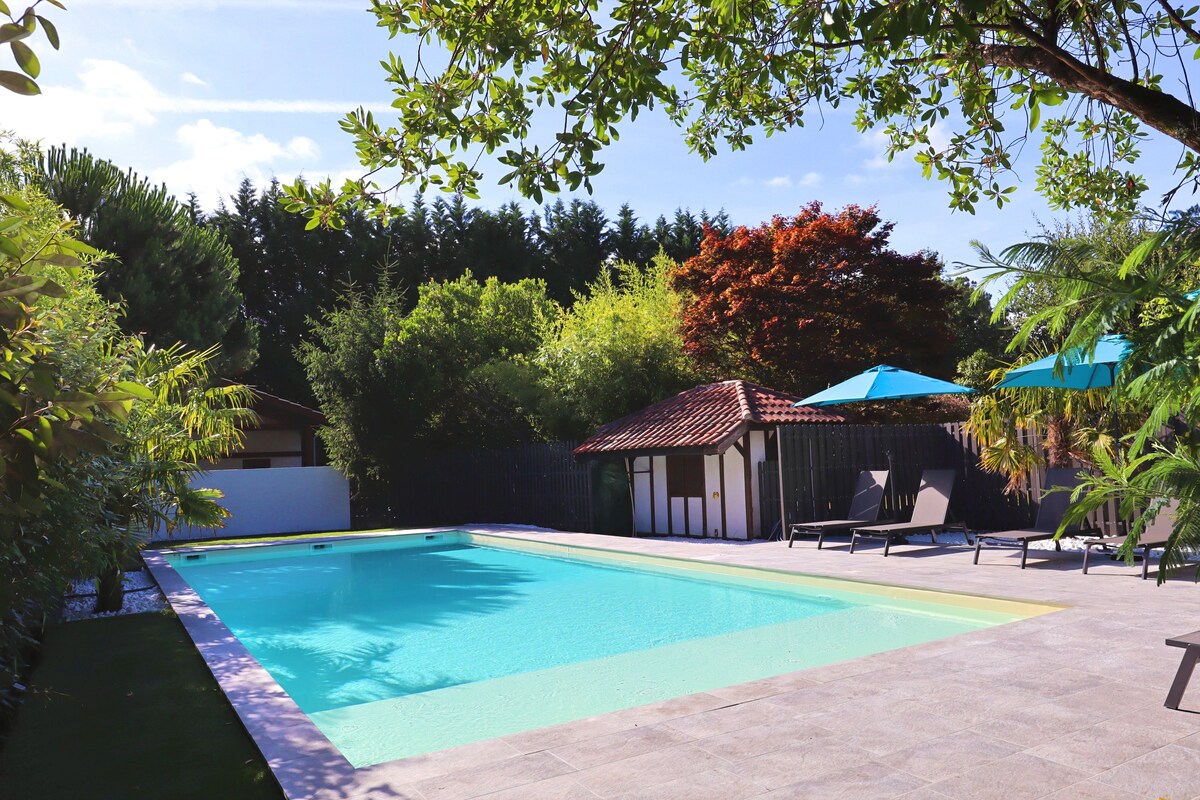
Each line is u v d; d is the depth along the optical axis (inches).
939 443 616.7
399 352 923.4
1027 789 144.4
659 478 705.6
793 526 526.0
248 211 1598.2
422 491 933.8
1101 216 191.3
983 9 106.0
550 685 261.9
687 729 183.5
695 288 960.3
